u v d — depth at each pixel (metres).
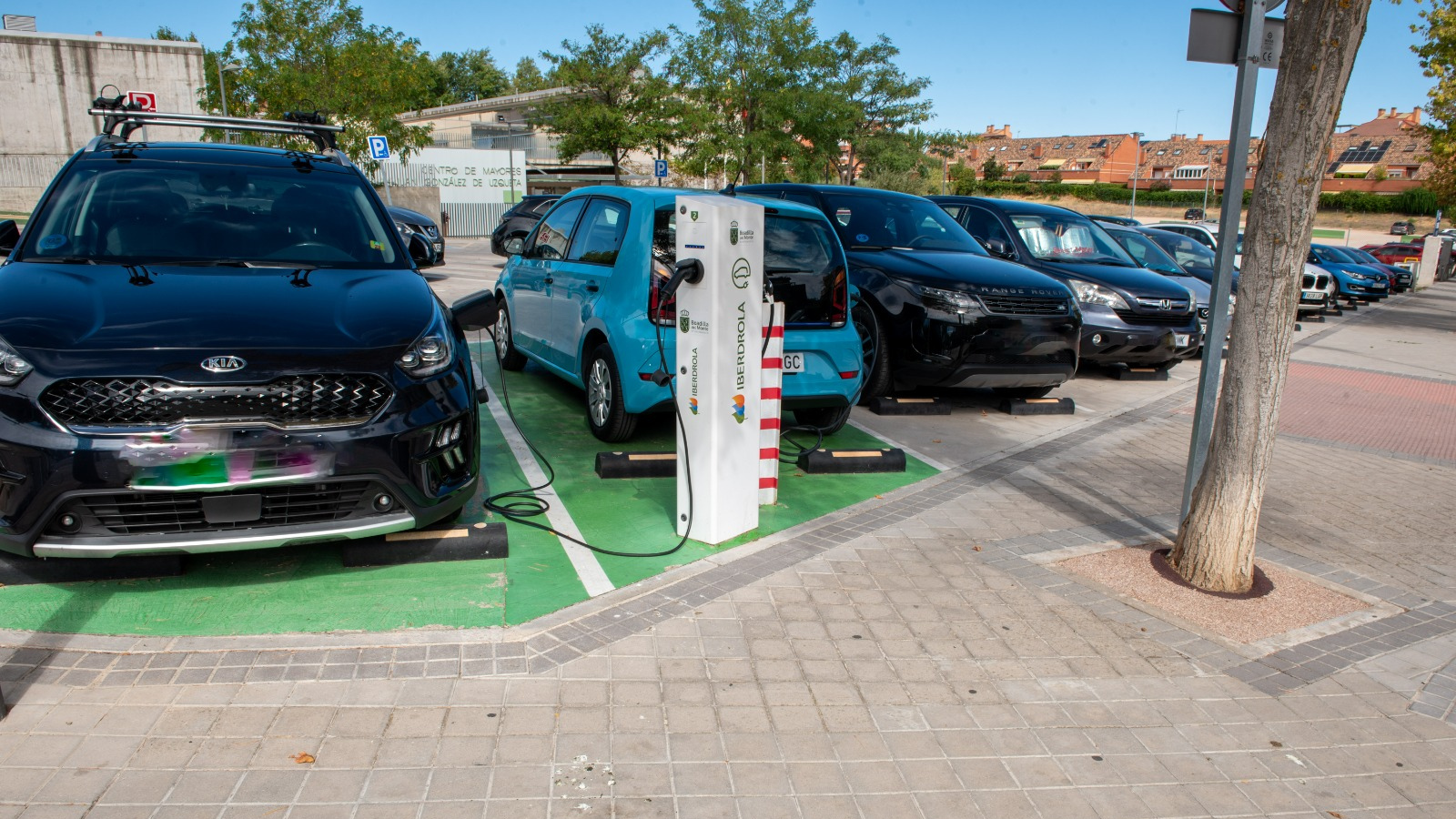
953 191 71.44
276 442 3.34
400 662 3.22
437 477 3.76
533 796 2.56
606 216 6.17
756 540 4.61
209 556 3.98
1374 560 4.91
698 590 3.98
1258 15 4.16
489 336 9.99
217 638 3.29
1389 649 3.81
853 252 7.86
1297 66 3.80
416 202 29.95
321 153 5.40
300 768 2.62
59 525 3.27
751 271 4.38
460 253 23.16
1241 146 4.33
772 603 3.89
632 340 5.34
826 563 4.36
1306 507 5.86
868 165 42.44
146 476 3.22
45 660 3.10
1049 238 10.08
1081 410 8.45
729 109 31.55
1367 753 3.05
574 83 31.64
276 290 3.89
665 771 2.72
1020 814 2.63
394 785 2.57
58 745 2.66
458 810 2.49
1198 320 9.95
